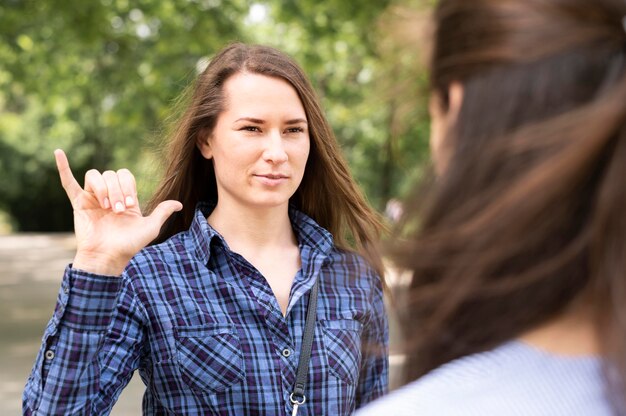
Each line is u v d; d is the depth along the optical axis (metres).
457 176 0.83
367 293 2.36
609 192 0.77
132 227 1.98
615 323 0.78
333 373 2.21
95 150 29.59
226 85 2.29
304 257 2.32
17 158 33.19
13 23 10.75
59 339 1.94
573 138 0.77
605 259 0.78
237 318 2.17
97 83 12.91
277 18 11.14
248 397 2.11
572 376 0.81
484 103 0.83
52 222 34.22
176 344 2.12
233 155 2.26
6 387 6.49
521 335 0.84
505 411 0.80
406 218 0.88
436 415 0.82
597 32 0.80
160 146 2.62
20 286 14.11
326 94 17.52
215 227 2.36
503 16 0.83
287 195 2.28
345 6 10.09
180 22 10.84
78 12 10.52
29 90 13.08
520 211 0.79
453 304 0.83
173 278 2.17
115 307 1.99
